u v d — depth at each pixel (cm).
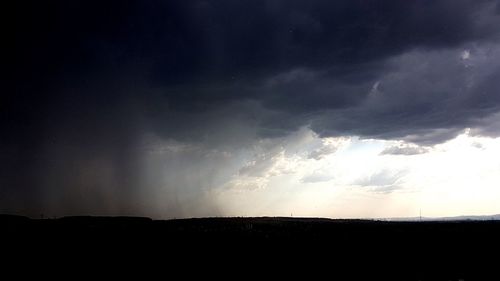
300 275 2944
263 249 3700
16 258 3073
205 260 3288
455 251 3772
